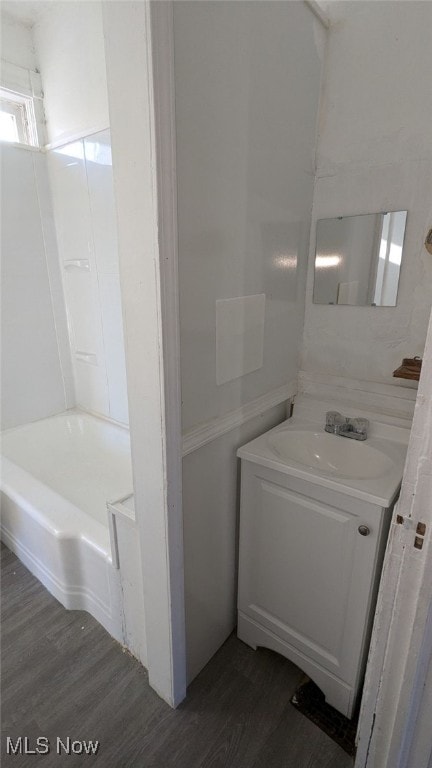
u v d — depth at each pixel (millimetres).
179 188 919
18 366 2439
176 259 902
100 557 1456
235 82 1013
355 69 1302
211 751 1181
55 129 2201
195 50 879
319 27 1283
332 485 1108
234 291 1181
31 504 1743
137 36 751
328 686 1284
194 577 1275
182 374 1052
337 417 1470
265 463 1241
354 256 1428
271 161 1215
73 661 1445
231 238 1124
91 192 2100
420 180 1251
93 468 2486
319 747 1189
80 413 2662
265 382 1448
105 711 1283
